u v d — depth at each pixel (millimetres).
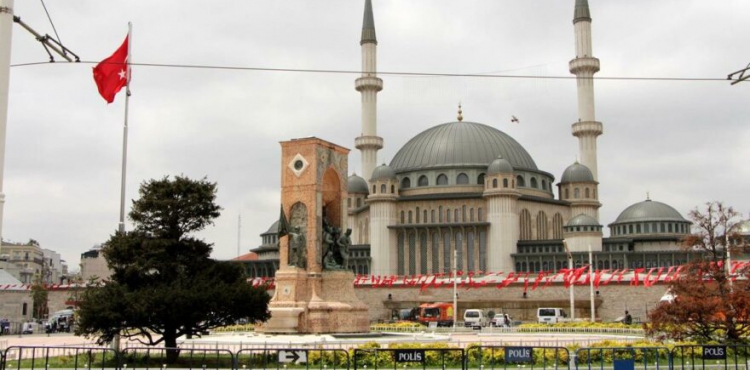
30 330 107312
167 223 49250
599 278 115125
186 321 45406
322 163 65312
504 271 142000
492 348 40812
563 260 140250
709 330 50750
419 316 113688
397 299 128500
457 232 148750
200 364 44969
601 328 84438
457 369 44219
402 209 153500
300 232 63750
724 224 54531
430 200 152125
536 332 87312
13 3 29781
